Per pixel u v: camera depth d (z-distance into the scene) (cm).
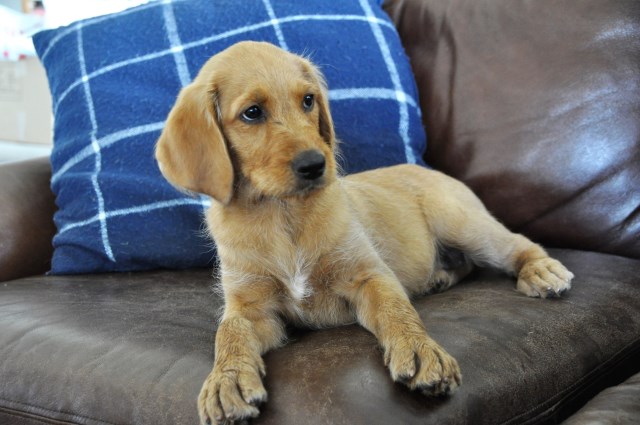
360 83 112
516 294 93
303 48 112
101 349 86
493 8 112
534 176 105
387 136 112
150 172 108
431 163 115
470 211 104
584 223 103
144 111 110
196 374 82
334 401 76
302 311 93
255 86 91
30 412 85
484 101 110
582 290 92
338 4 115
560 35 106
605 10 104
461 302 92
